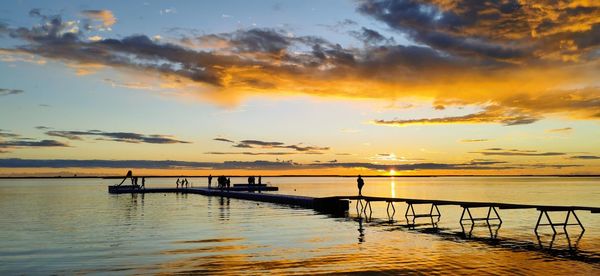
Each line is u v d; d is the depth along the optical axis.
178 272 15.45
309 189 112.31
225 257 18.05
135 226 28.78
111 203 52.66
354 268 15.98
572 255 18.75
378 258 17.84
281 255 18.47
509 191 97.62
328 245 21.12
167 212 39.62
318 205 42.91
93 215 36.91
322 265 16.48
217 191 69.62
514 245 21.45
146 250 19.72
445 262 17.09
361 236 24.36
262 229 27.28
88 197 67.00
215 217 35.00
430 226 30.00
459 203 32.72
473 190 104.94
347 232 26.14
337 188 121.00
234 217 35.06
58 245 21.19
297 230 26.86
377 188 123.56
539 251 19.73
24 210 42.50
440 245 21.28
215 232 25.81
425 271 15.55
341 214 39.25
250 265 16.48
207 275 15.02
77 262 17.19
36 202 55.47
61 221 32.06
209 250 19.69
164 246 20.78
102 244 21.44
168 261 17.27
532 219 35.19
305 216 36.31
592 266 16.52
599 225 30.52
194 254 18.72
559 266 16.48
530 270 15.80
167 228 27.72
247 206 47.00
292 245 21.09
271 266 16.33
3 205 49.91
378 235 24.80
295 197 49.50
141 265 16.58
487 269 15.92
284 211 41.00
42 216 36.16
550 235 25.34
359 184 42.09
